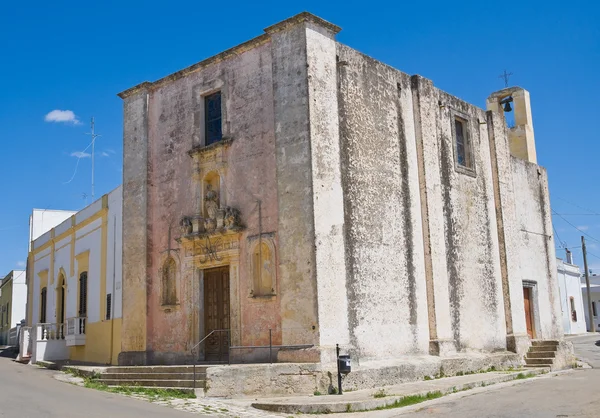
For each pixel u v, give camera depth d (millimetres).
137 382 15844
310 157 15961
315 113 16359
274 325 16250
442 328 19078
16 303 48281
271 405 12758
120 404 12641
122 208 21141
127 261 19922
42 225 38406
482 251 21891
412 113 19969
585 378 17672
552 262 26906
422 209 19484
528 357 22391
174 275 19047
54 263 30453
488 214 22625
